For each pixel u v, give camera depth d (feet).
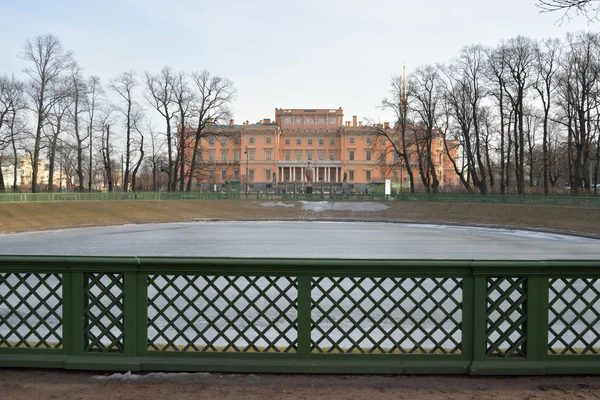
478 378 20.59
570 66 177.58
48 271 21.20
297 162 405.39
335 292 46.57
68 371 21.11
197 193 202.28
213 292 46.62
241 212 193.98
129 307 21.15
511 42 186.91
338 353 21.09
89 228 142.51
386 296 21.06
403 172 395.14
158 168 297.74
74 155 267.59
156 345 23.91
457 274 20.79
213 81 223.51
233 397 18.90
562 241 110.63
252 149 403.54
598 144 175.52
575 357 20.95
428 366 20.81
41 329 34.60
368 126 247.91
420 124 234.79
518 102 190.39
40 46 177.68
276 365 20.89
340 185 385.70
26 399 18.65
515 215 157.99
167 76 221.25
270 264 20.75
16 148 206.28
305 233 128.06
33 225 132.46
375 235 123.24
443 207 187.01
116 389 19.53
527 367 20.63
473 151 244.63
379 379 20.54
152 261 20.85
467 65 207.51
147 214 172.14
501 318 20.88
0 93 175.11
